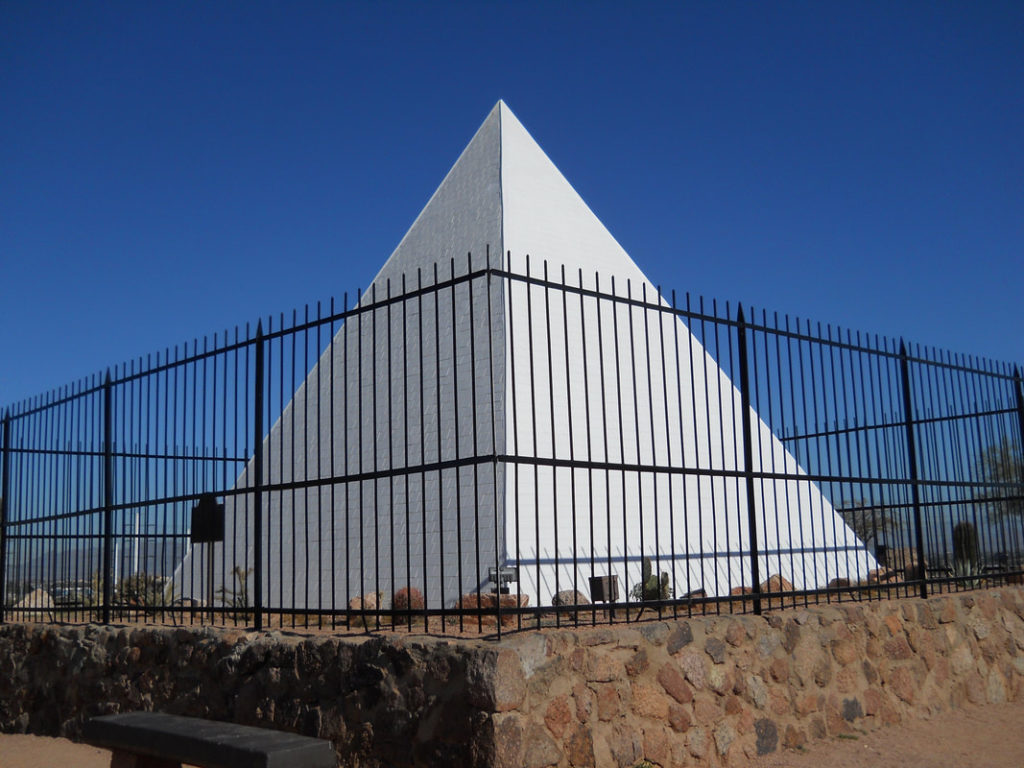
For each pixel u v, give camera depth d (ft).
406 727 19.10
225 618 29.76
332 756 16.35
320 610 22.66
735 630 22.95
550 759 18.29
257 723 22.12
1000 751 23.86
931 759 22.95
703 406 52.60
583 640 19.60
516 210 58.03
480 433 48.88
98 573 32.60
